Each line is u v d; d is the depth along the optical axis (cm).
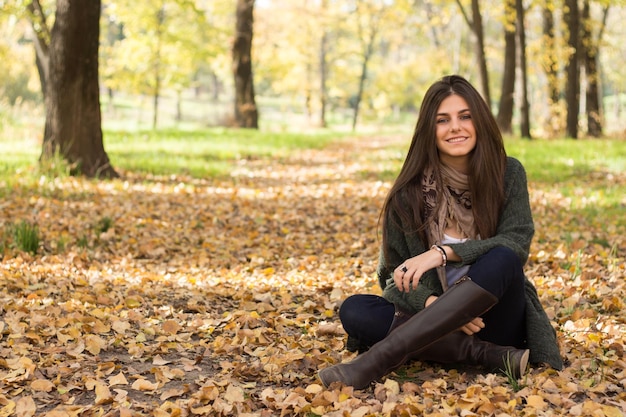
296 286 520
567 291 466
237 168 1375
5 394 301
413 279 296
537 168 1277
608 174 1206
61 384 316
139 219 769
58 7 1032
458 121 310
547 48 2388
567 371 318
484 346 314
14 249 595
